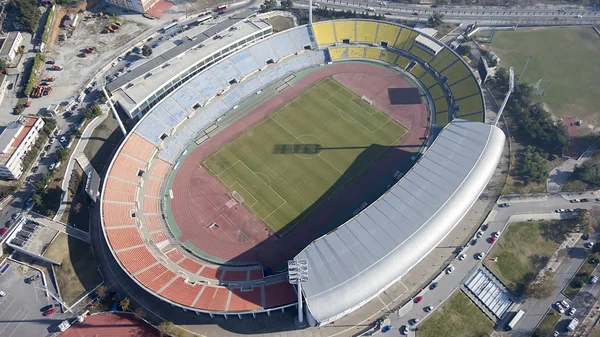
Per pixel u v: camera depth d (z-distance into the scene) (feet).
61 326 285.02
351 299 269.23
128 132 410.11
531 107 423.64
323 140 405.18
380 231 298.97
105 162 385.50
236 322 287.28
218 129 415.44
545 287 295.69
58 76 462.60
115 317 291.38
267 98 446.19
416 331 281.33
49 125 401.90
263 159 389.80
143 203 351.05
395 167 381.40
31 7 511.81
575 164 381.19
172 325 277.23
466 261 315.37
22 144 374.63
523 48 510.99
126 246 312.50
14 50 481.05
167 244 328.49
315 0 573.74
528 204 350.02
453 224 310.65
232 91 447.01
